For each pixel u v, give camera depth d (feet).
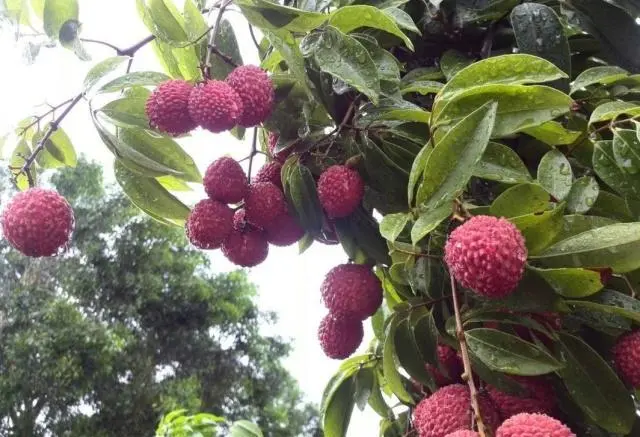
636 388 1.17
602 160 1.19
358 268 1.47
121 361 10.25
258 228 1.63
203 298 11.30
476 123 1.07
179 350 11.39
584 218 1.15
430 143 1.14
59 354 9.58
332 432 1.66
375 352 1.71
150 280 10.83
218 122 1.31
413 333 1.36
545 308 1.12
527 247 1.09
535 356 1.12
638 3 1.51
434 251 1.30
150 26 1.51
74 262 10.73
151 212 1.70
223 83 1.34
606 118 1.21
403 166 1.40
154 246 11.05
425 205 1.09
